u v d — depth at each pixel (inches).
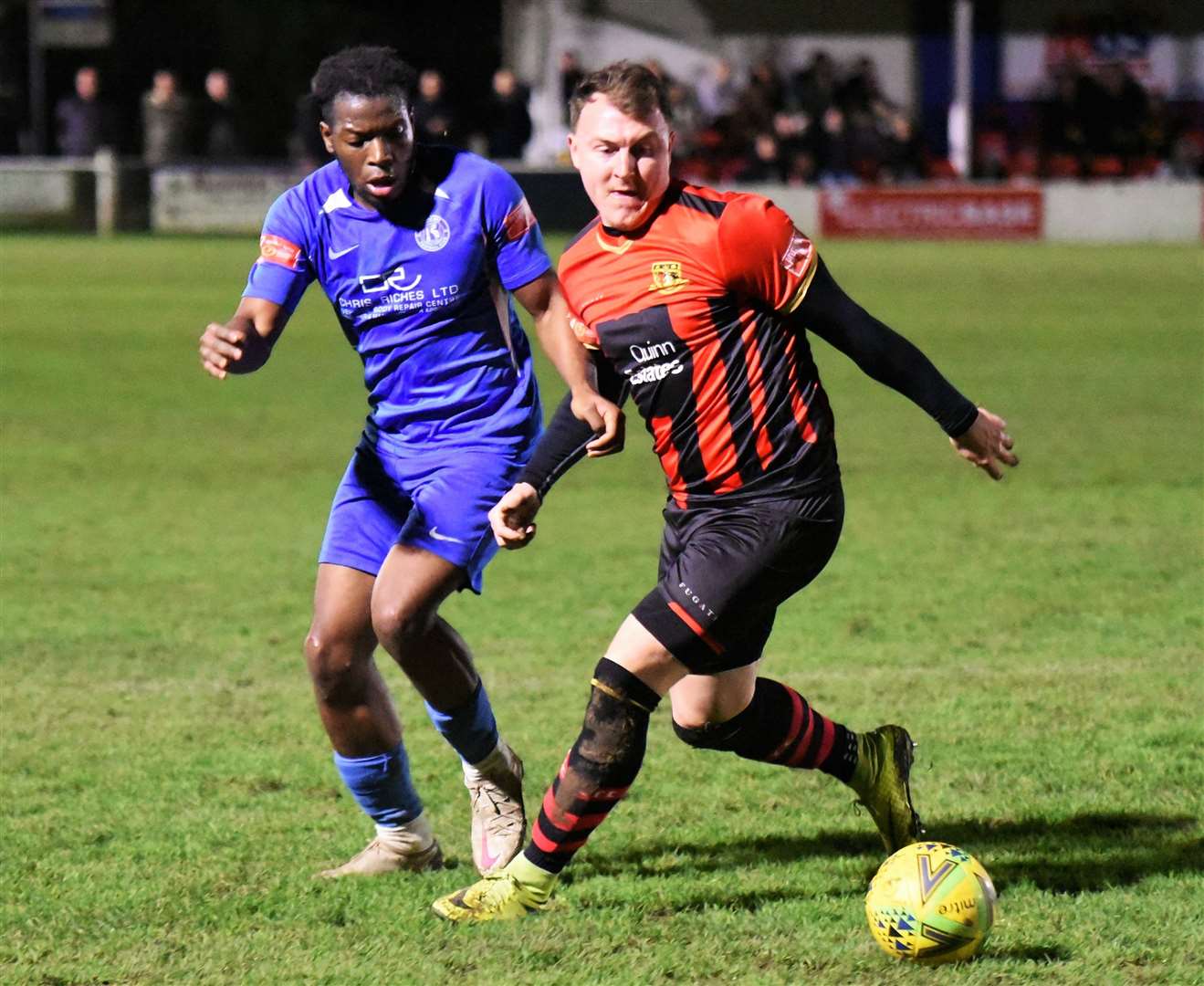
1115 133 2287.2
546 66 2400.3
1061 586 562.3
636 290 287.9
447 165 314.7
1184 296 1493.6
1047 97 2447.1
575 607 540.7
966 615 524.4
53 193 2149.4
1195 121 2417.6
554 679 458.3
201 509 697.0
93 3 2491.4
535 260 312.0
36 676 462.6
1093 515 680.4
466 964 277.3
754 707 311.0
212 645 495.5
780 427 288.2
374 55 302.5
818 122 2191.2
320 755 394.9
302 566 599.8
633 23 2431.1
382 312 315.3
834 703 431.5
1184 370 1085.8
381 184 302.4
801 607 536.1
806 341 293.9
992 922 277.9
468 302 316.2
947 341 1214.3
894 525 663.1
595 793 288.0
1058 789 365.7
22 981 271.1
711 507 292.5
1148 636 498.3
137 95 2849.4
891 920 275.4
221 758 392.2
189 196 2153.1
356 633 314.2
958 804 356.2
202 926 294.8
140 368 1101.7
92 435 869.8
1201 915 295.1
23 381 1045.8
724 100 2247.8
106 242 2020.2
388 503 321.1
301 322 1389.0
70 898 306.5
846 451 832.3
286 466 793.6
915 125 2282.2
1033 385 1023.0
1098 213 2092.8
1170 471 772.0
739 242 282.8
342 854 331.9
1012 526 660.7
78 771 381.7
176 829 345.1
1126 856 325.4
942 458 811.4
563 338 306.2
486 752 323.6
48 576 581.9
